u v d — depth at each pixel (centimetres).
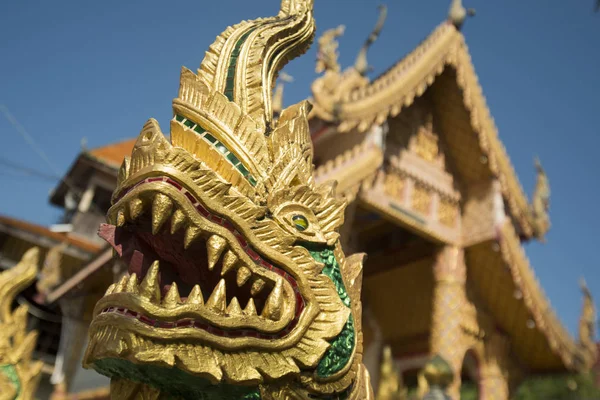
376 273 1598
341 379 223
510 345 1536
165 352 182
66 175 2058
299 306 218
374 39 1360
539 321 1419
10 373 556
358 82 1315
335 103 1070
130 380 209
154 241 225
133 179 206
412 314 1466
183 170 204
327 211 249
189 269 230
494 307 1502
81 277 1381
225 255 206
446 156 1520
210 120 232
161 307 185
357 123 1104
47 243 1738
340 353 224
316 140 1287
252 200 223
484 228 1424
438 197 1458
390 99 1181
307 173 250
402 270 1540
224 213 208
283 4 322
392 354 1453
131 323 181
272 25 292
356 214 1541
